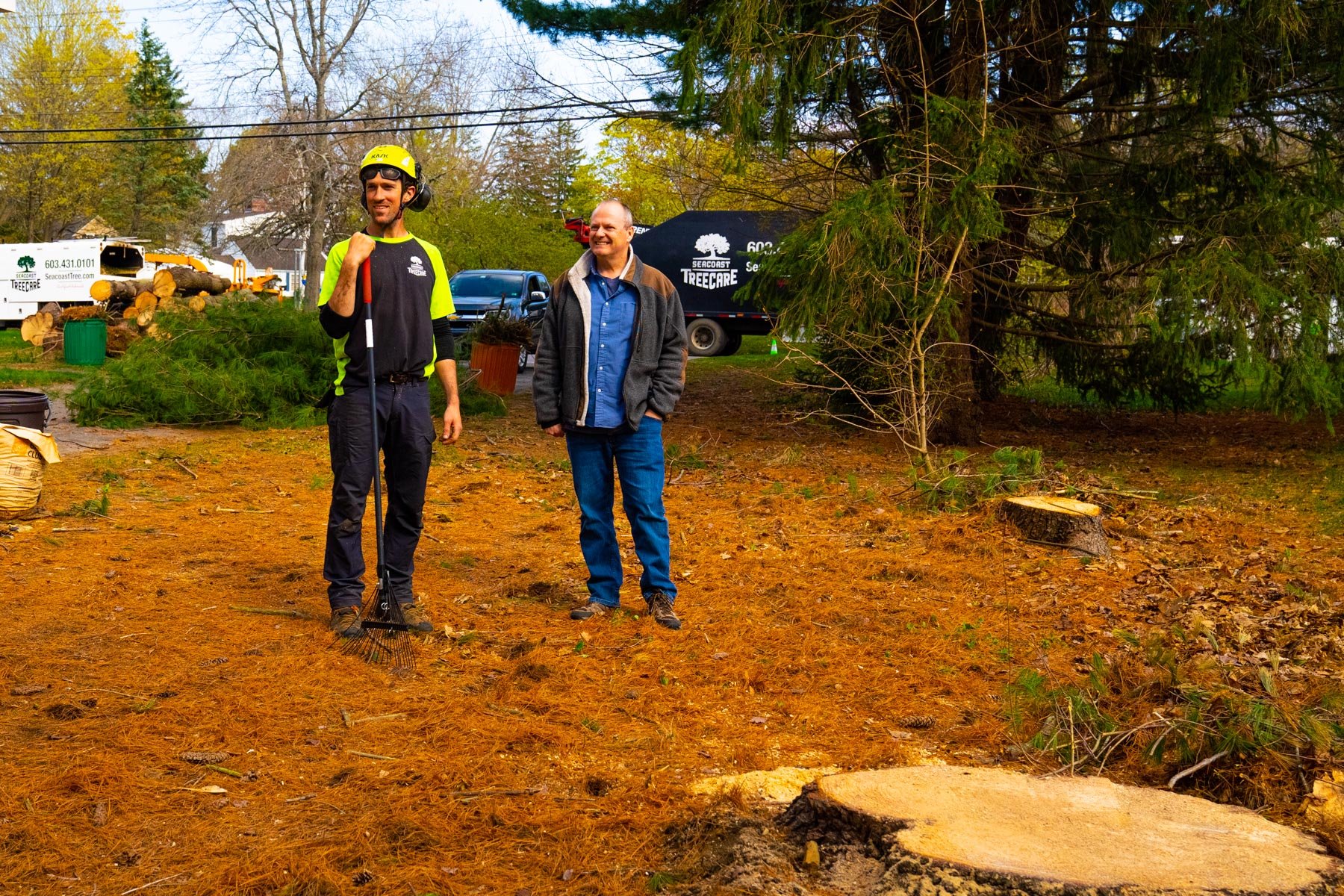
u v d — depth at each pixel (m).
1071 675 4.51
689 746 3.67
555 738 3.65
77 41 54.22
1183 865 2.29
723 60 11.56
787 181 13.53
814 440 12.28
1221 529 7.69
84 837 2.91
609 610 5.26
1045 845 2.39
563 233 37.91
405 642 4.60
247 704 3.86
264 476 8.95
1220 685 3.97
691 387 17.67
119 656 4.38
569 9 13.49
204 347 13.02
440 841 2.94
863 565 6.46
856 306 10.36
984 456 11.08
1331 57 10.58
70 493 7.79
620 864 2.83
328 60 41.66
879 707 4.11
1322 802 3.04
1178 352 11.05
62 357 20.52
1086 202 11.90
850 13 11.33
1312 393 10.11
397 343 4.71
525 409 14.72
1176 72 11.47
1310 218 10.51
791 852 2.67
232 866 2.76
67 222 56.22
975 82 11.56
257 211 55.97
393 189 4.68
